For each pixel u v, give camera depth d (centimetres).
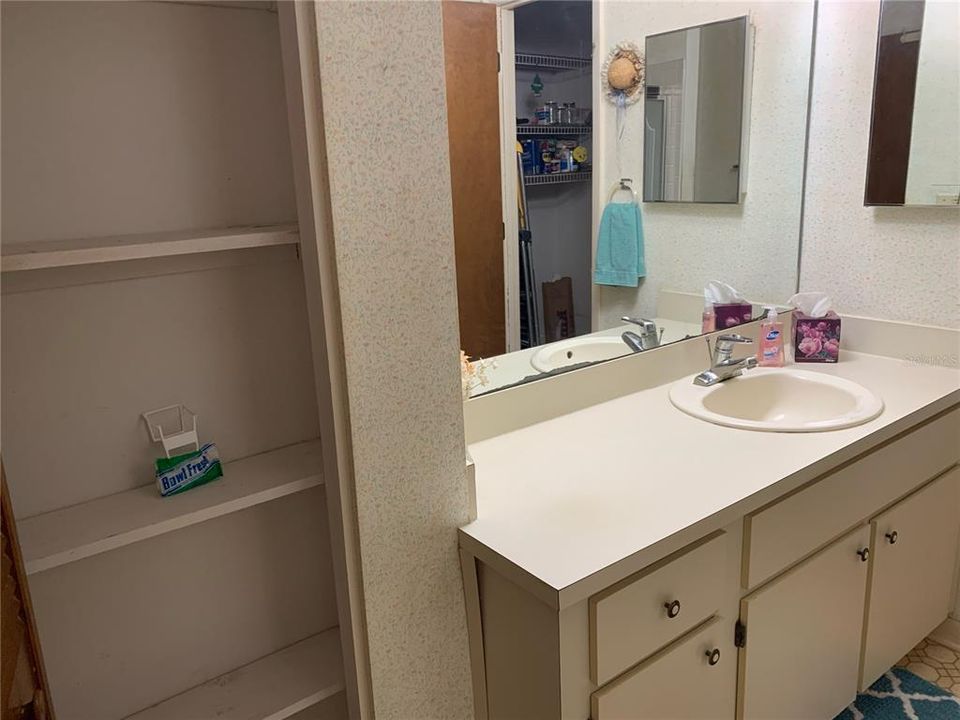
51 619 115
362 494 117
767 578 149
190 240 103
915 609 200
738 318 224
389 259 112
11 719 84
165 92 113
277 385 132
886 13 199
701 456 153
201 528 127
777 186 222
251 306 127
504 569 119
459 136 157
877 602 183
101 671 121
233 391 127
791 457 151
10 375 107
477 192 162
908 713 195
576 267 184
